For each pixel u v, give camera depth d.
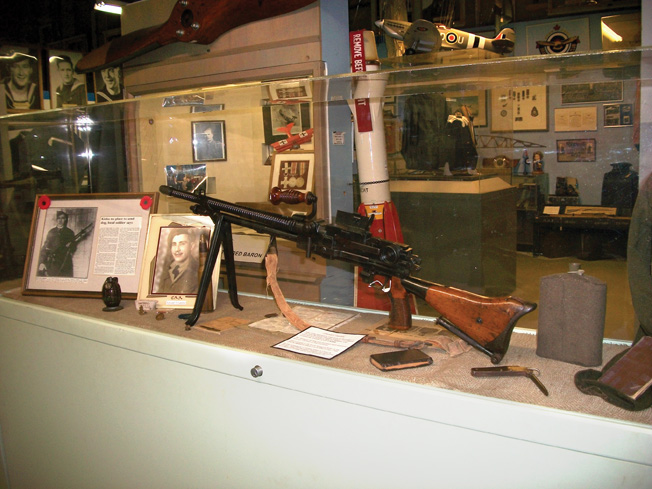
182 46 3.07
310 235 1.63
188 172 2.79
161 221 2.03
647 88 1.80
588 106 2.14
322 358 1.40
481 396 1.13
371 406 1.25
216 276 1.91
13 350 2.15
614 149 2.08
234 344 1.54
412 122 2.79
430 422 1.18
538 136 2.38
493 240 2.47
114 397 1.82
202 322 1.77
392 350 1.46
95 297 2.09
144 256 2.00
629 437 0.97
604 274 1.87
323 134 2.48
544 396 1.13
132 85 3.35
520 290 2.21
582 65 1.42
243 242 2.54
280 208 2.63
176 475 1.71
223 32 2.84
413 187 2.84
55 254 2.18
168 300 1.93
